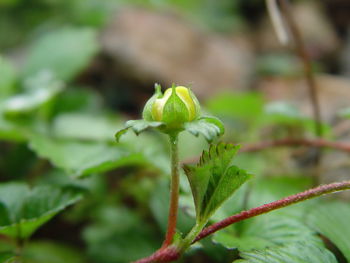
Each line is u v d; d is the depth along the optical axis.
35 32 0.33
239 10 0.48
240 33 0.45
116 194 0.17
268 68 0.36
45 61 0.23
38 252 0.15
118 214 0.16
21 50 0.31
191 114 0.09
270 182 0.14
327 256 0.10
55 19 0.33
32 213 0.12
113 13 0.33
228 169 0.09
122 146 0.16
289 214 0.12
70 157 0.14
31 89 0.20
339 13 0.45
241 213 0.10
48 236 0.17
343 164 0.17
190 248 0.10
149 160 0.13
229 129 0.23
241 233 0.11
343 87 0.29
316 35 0.41
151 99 0.09
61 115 0.20
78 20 0.32
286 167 0.19
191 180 0.10
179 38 0.34
